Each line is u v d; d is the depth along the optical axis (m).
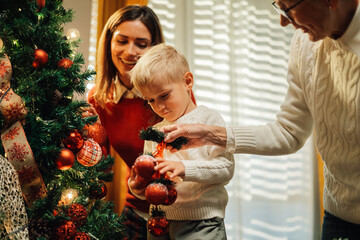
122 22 1.54
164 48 1.35
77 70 1.22
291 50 1.24
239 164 2.80
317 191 2.79
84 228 1.17
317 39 1.02
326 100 1.12
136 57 1.54
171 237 1.32
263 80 2.87
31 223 1.02
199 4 2.82
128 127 1.59
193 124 1.21
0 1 1.13
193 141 1.22
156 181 1.10
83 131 1.21
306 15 0.96
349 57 1.05
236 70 2.83
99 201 1.29
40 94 1.14
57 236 1.02
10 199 0.97
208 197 1.29
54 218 1.00
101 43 1.61
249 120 2.87
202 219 1.29
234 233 2.78
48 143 1.14
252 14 2.85
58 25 1.30
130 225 1.61
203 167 1.22
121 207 2.22
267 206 2.86
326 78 1.12
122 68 1.56
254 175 2.87
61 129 1.12
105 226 1.21
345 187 1.14
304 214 2.83
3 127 1.06
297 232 2.84
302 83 1.19
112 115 1.61
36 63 1.13
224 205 1.35
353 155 1.09
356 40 0.97
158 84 1.28
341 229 1.21
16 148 1.05
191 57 2.81
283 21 1.05
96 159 1.18
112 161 1.34
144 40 1.55
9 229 0.96
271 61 2.87
